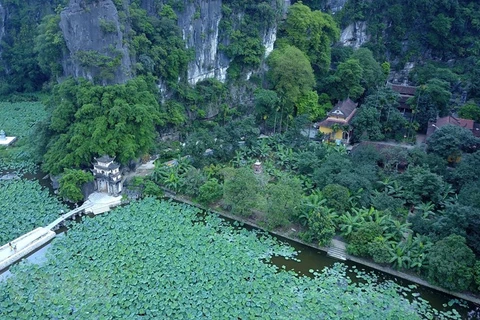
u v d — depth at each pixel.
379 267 36.81
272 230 41.28
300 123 55.97
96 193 46.25
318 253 39.03
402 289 34.72
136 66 51.22
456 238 33.66
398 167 50.47
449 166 50.50
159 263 35.66
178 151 53.59
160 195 46.66
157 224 40.78
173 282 33.75
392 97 60.06
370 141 57.28
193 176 45.97
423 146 51.84
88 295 32.16
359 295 33.62
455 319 32.00
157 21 55.09
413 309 32.59
